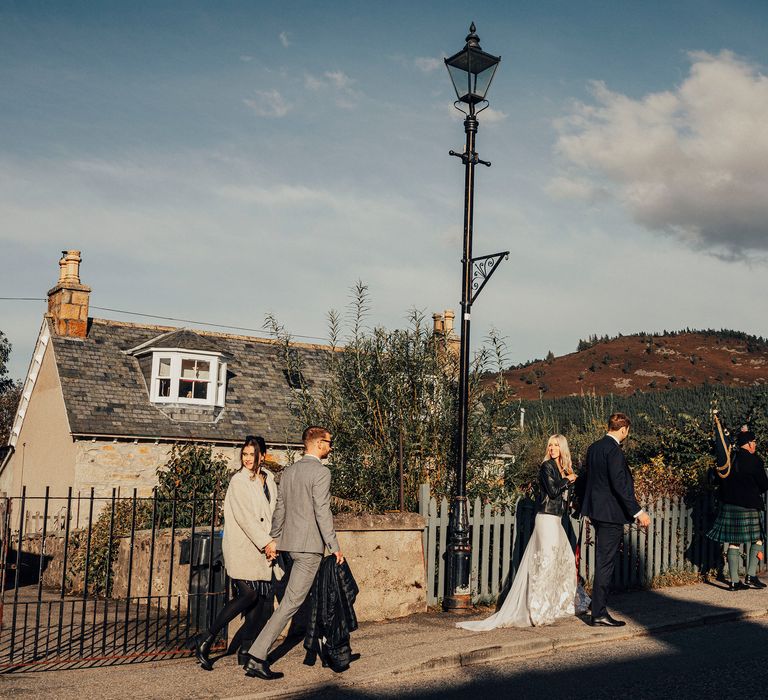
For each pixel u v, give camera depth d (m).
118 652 7.12
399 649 7.03
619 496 7.93
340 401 11.18
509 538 9.69
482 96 9.31
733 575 10.23
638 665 6.76
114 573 12.38
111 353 22.77
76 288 22.70
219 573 8.06
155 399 21.83
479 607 9.28
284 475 6.60
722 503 10.40
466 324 9.20
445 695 5.92
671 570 10.96
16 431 24.84
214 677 6.22
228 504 6.57
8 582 14.55
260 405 23.34
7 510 6.69
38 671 6.38
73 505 20.03
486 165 9.57
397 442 10.59
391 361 11.01
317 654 6.85
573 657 7.09
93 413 20.67
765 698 5.78
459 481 9.07
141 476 20.84
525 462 11.94
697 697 5.81
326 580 6.45
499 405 11.22
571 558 8.35
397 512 9.26
